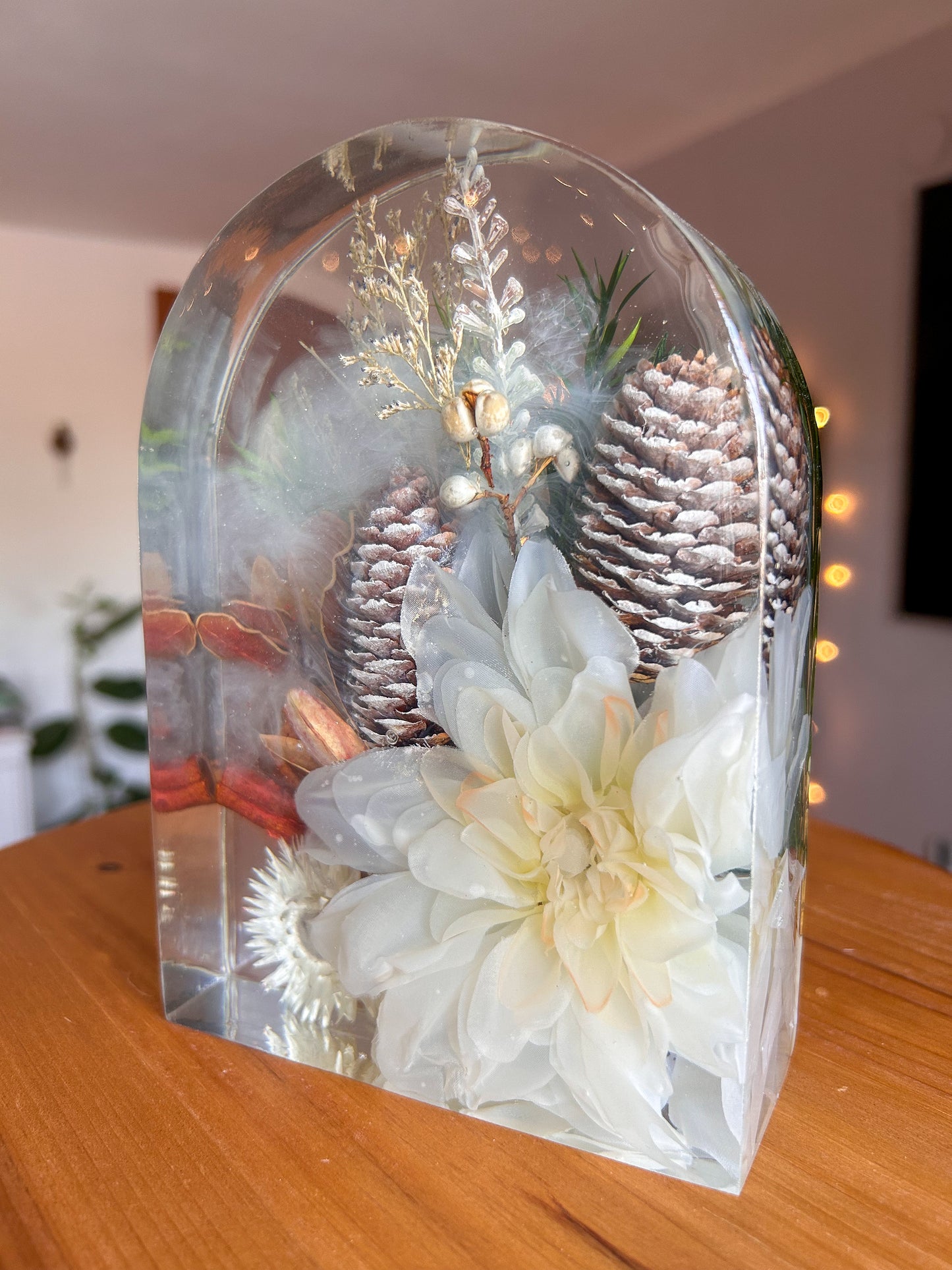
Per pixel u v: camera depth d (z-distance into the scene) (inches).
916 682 63.9
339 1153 15.2
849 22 56.6
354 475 16.2
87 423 107.3
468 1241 13.1
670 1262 12.6
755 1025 14.0
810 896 25.7
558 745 14.3
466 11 52.9
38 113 66.2
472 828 15.3
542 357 14.5
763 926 13.9
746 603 13.0
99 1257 13.0
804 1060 17.9
